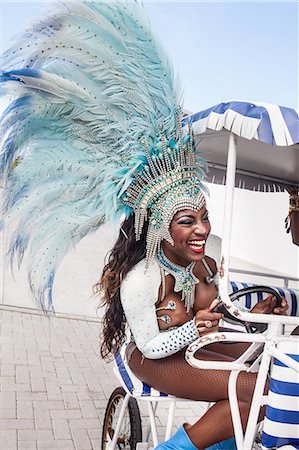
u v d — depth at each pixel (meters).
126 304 2.17
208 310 2.03
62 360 5.55
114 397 3.17
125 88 2.09
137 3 2.11
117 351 2.60
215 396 2.14
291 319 1.79
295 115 1.67
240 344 2.54
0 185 2.10
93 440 3.82
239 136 1.86
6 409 4.22
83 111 2.06
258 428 2.10
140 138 2.13
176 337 2.07
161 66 2.16
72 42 2.00
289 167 2.67
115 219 2.22
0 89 1.95
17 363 5.33
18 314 7.27
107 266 2.44
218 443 2.21
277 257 5.62
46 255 2.19
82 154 2.13
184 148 2.12
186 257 2.13
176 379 2.20
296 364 1.65
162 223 2.12
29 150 2.09
